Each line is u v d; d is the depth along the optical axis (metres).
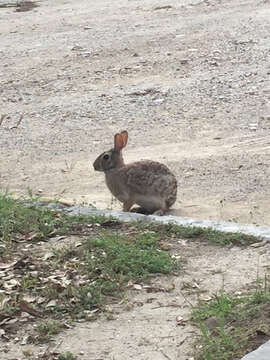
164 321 5.68
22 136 12.98
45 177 11.23
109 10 20.28
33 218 7.73
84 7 21.00
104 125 13.18
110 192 10.16
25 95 14.89
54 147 12.44
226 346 5.14
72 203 9.73
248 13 18.44
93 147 12.30
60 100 14.47
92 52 16.77
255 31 16.97
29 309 5.89
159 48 16.56
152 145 12.15
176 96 14.05
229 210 9.47
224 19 18.12
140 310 5.87
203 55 15.88
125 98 14.21
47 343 5.48
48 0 22.34
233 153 11.48
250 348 5.09
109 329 5.62
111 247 6.83
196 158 11.42
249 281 6.22
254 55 15.59
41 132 13.09
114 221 7.65
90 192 10.52
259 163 11.01
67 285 6.21
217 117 13.02
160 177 9.48
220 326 5.36
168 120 13.12
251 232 7.19
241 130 12.41
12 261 6.78
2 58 17.06
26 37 18.45
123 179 9.57
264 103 13.35
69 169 11.47
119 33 17.89
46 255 6.84
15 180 11.17
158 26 18.12
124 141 9.66
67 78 15.52
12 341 5.53
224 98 13.73
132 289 6.20
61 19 19.83
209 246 7.01
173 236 7.27
